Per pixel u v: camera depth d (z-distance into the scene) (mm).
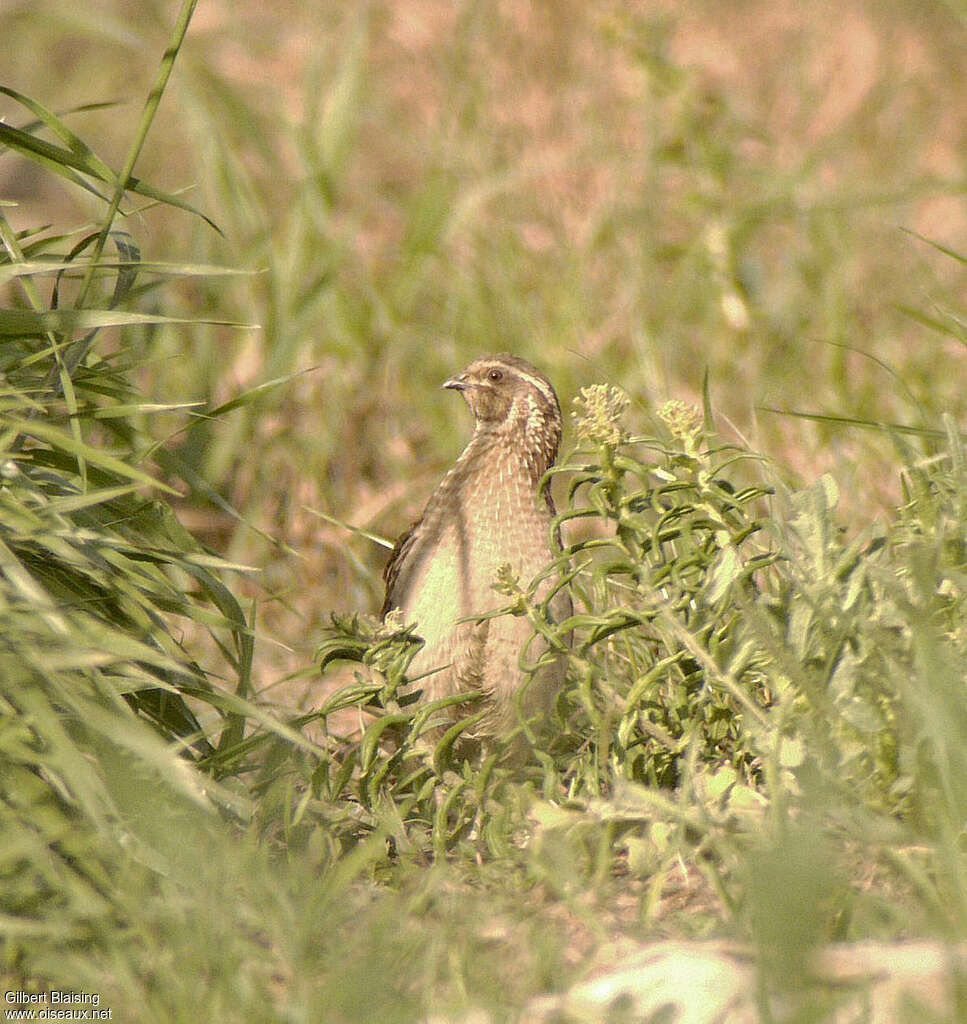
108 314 7691
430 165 18797
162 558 7719
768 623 7270
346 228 16938
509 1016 5324
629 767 7801
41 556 7676
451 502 9750
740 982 5277
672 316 17109
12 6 24094
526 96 19297
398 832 7625
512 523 9531
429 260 18125
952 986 5016
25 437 7895
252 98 21281
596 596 9398
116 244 8570
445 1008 5508
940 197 19625
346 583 13281
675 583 7820
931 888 5961
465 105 19344
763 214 18203
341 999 5383
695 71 20922
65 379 7645
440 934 5922
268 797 7473
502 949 6082
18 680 6555
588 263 17625
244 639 8336
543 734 9023
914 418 13094
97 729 6473
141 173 22891
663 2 21672
